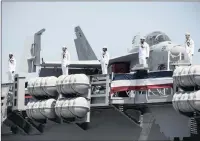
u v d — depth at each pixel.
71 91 45.56
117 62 53.91
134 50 53.44
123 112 45.00
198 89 40.38
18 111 51.72
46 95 48.84
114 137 47.38
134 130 46.31
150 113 44.91
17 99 51.00
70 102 45.22
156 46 48.66
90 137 48.72
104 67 47.75
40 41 57.72
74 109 44.88
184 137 42.94
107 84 45.06
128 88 44.25
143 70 43.81
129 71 53.47
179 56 45.25
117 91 44.72
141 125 45.12
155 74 43.16
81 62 58.88
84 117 45.88
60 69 60.69
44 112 47.88
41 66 58.81
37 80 49.09
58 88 46.50
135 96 44.00
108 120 47.66
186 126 42.91
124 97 44.50
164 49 47.56
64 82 45.84
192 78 39.53
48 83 48.31
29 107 49.22
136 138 46.09
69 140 50.25
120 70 53.75
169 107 43.84
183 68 40.44
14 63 55.19
